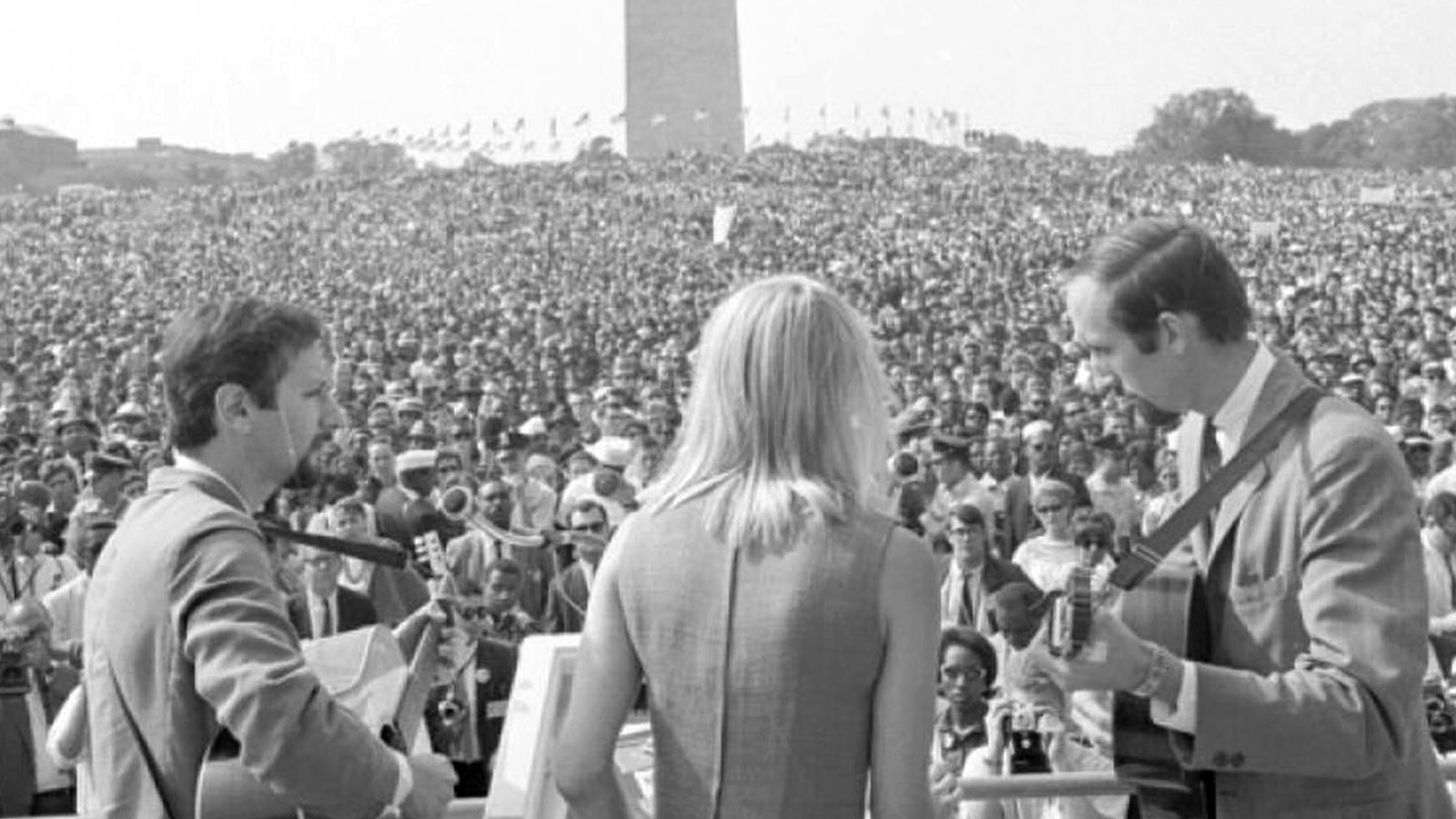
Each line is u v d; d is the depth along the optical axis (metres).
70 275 96.56
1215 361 4.50
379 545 4.89
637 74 128.25
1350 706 4.18
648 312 64.38
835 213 115.38
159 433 26.78
